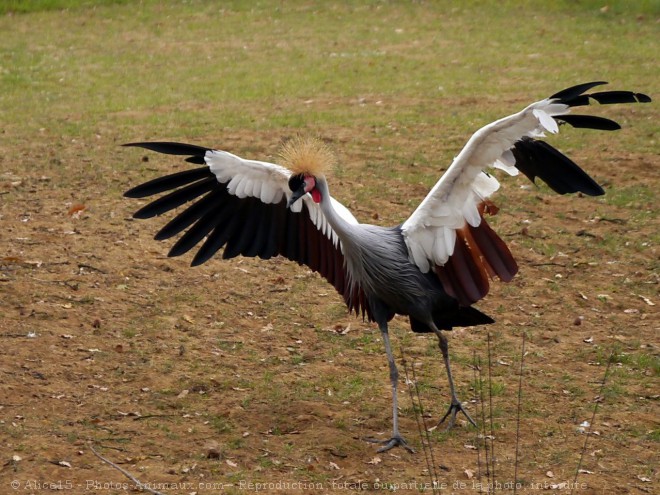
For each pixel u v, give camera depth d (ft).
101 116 73.31
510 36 101.14
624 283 45.70
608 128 29.66
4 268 44.80
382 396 35.37
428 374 37.11
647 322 41.88
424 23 108.88
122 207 53.62
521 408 34.32
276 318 41.81
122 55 96.17
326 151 32.58
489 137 30.50
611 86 79.82
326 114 73.41
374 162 62.08
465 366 37.86
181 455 30.63
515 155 32.14
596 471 30.12
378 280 32.55
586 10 111.96
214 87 83.05
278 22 110.93
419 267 32.99
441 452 31.37
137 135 67.67
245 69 89.76
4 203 53.62
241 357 38.17
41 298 41.93
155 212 33.50
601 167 60.90
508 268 32.91
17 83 84.33
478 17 110.83
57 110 75.20
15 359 36.42
